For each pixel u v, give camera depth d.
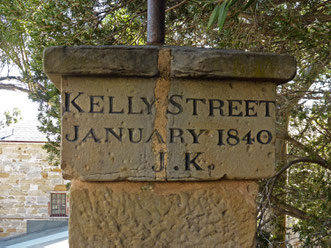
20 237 12.31
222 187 1.72
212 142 1.68
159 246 1.68
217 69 1.63
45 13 3.69
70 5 3.75
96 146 1.63
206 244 1.70
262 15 3.55
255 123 1.71
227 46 3.89
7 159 12.91
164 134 1.66
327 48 3.68
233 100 1.70
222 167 1.68
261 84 1.71
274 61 1.67
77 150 1.62
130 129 1.64
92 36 4.11
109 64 1.59
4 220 12.80
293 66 1.67
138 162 1.64
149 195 1.69
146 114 1.65
